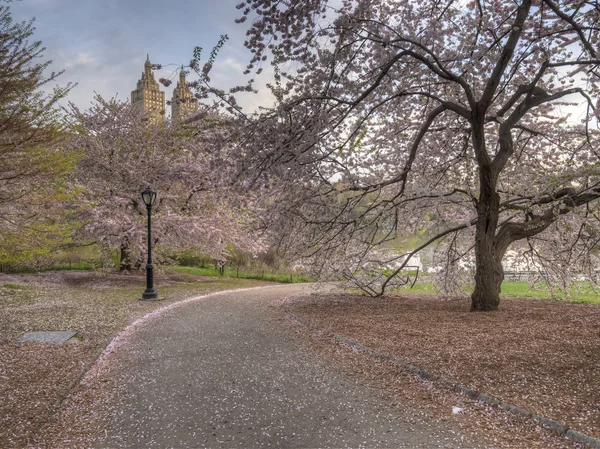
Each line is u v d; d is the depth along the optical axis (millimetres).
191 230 17766
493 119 10312
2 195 9539
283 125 7324
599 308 9727
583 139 11539
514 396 4234
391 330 7527
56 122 8625
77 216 17641
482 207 9469
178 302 12461
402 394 4594
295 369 5586
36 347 6668
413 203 11656
